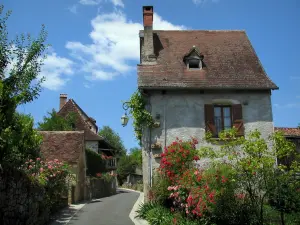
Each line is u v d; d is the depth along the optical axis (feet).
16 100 26.81
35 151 47.96
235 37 61.31
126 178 160.04
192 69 52.49
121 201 71.41
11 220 28.66
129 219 44.60
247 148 28.68
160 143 47.62
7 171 27.71
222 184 30.96
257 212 30.25
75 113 107.14
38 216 38.42
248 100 49.52
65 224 41.04
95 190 83.46
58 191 50.96
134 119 48.34
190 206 34.78
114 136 198.59
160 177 43.80
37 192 37.50
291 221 30.37
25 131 29.96
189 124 48.37
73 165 65.51
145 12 56.59
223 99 49.37
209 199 31.12
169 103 48.88
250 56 56.13
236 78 50.72
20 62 39.65
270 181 27.78
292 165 28.17
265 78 50.96
